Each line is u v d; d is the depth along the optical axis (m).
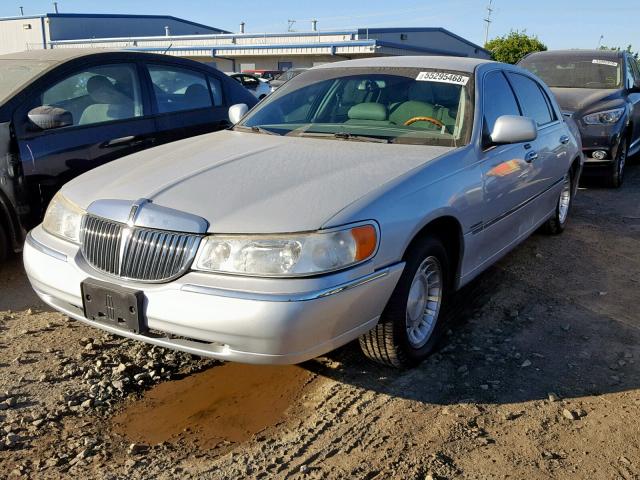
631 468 2.86
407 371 3.68
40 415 3.16
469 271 4.10
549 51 10.60
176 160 3.78
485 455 2.93
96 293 3.14
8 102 4.74
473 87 4.34
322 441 3.03
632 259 5.80
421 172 3.51
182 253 2.97
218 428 3.15
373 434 3.08
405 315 3.41
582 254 5.90
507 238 4.70
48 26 40.91
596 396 3.45
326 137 4.20
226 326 2.83
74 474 2.75
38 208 4.82
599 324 4.37
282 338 2.81
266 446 2.99
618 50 10.29
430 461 2.88
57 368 3.62
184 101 6.21
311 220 2.92
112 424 3.15
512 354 3.90
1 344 3.89
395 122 4.27
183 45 39.25
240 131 4.64
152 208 3.11
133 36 44.91
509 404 3.36
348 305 2.96
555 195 5.84
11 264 5.24
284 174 3.41
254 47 36.75
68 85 5.21
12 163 4.62
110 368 3.64
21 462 2.81
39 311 4.41
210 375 3.64
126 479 2.73
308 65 36.56
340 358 3.83
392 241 3.15
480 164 4.00
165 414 3.26
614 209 7.77
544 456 2.94
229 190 3.22
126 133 5.50
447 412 3.27
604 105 8.80
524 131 4.07
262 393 3.47
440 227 3.74
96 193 3.44
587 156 8.80
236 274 2.89
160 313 2.96
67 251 3.34
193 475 2.77
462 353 3.90
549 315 4.50
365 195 3.15
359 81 4.65
